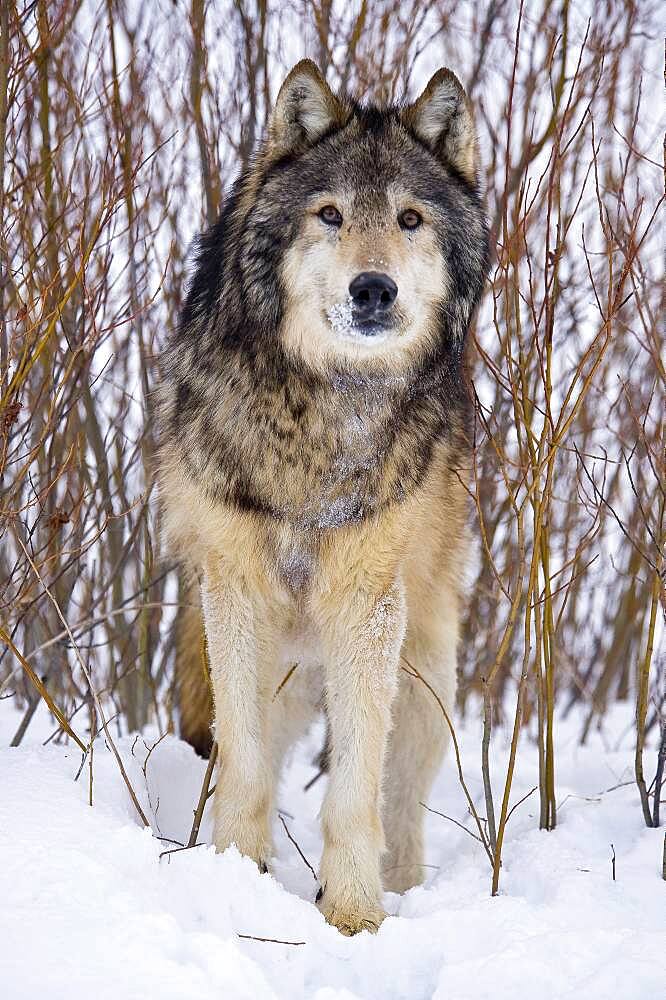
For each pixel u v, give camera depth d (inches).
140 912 220.4
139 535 449.1
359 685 293.9
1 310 320.5
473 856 308.3
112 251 406.3
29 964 197.9
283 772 388.5
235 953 214.2
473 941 243.3
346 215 277.6
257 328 288.5
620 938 238.5
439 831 368.2
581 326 505.7
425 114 300.4
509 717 504.7
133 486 459.8
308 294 279.6
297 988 229.8
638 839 300.5
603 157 473.4
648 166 474.3
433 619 344.8
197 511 298.8
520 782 392.8
